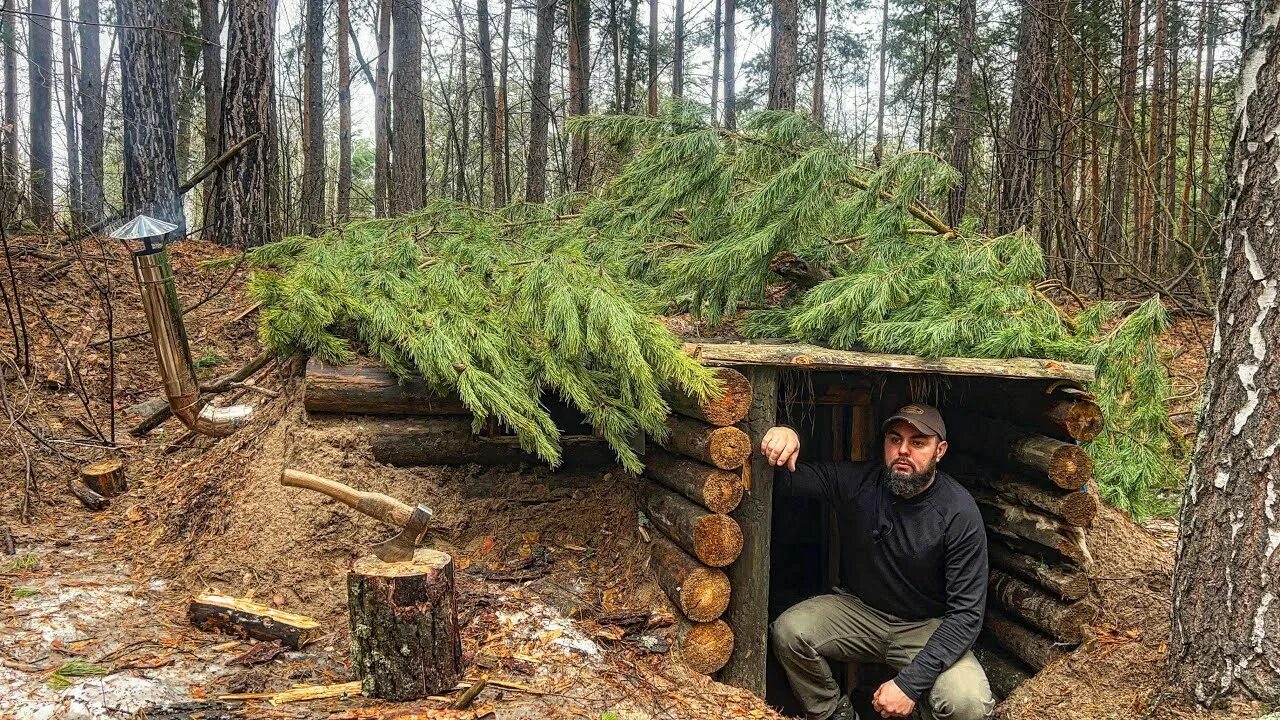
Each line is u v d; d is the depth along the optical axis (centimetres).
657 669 308
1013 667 380
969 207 1173
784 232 409
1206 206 1107
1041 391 364
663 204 457
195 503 373
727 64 1839
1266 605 273
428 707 246
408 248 403
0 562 338
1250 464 274
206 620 293
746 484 328
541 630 304
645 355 331
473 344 348
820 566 525
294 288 354
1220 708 283
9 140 790
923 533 354
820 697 386
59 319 586
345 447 354
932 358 344
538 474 379
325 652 282
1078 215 986
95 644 275
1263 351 270
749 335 446
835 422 491
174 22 1399
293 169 2027
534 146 1400
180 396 311
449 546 348
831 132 451
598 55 1789
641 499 372
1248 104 272
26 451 400
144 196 966
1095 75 1047
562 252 373
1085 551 344
